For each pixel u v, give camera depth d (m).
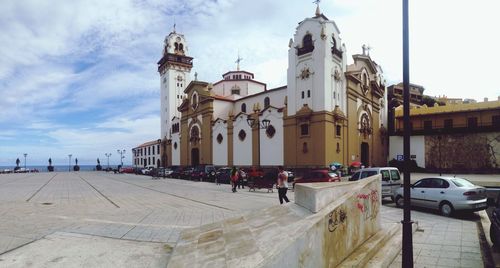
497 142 40.03
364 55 45.41
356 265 5.79
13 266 6.53
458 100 65.81
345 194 6.70
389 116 51.84
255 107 42.59
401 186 16.61
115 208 14.59
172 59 67.12
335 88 37.03
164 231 9.46
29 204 15.91
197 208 14.58
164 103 69.12
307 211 6.31
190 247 6.79
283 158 38.28
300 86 37.09
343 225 6.16
